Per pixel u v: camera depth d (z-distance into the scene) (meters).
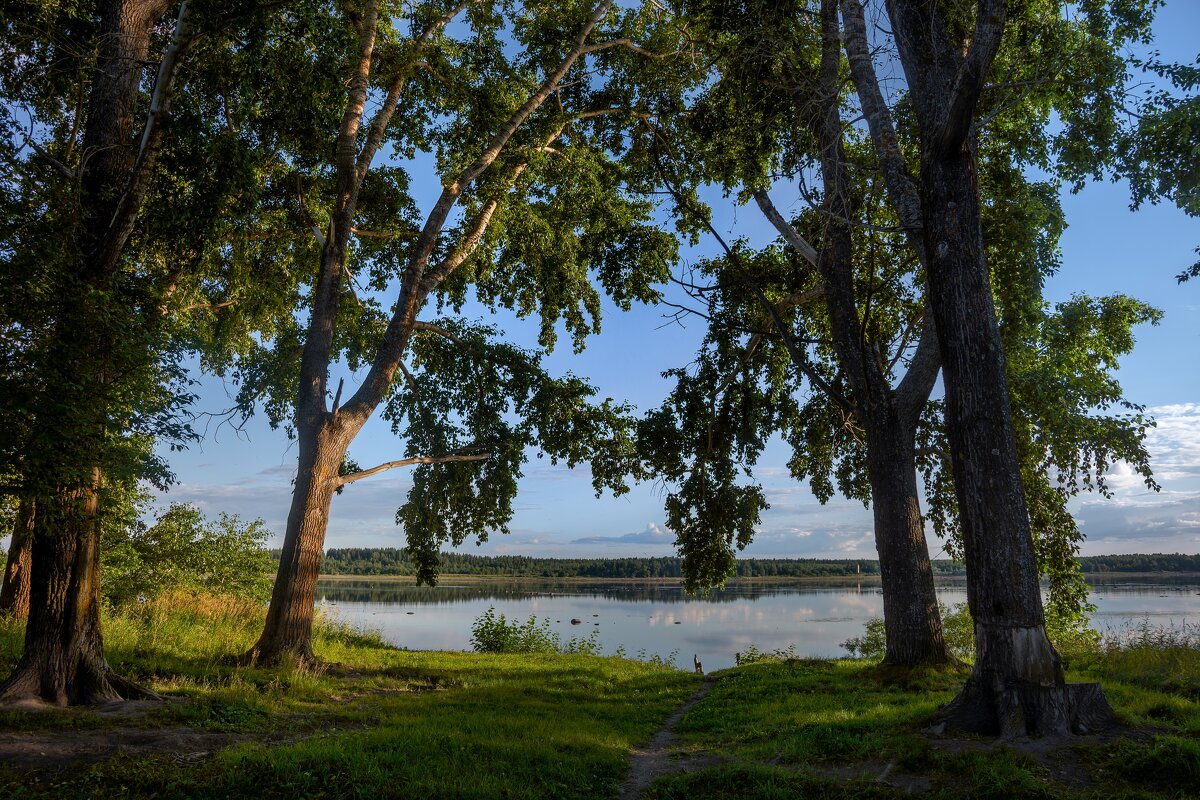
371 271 22.06
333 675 14.47
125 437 10.02
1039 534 19.50
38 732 8.15
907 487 14.99
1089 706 8.54
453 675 15.98
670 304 17.09
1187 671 12.13
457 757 7.95
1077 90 14.81
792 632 48.88
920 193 10.23
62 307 8.80
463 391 21.38
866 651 26.11
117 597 19.20
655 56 20.72
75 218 9.97
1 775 6.68
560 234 21.91
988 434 9.31
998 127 17.22
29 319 8.53
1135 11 14.22
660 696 15.46
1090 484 19.30
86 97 13.83
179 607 19.53
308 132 18.02
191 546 23.02
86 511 9.95
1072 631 19.70
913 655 14.16
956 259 9.71
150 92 14.37
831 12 16.06
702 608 79.00
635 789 7.89
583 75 21.72
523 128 20.88
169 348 9.94
